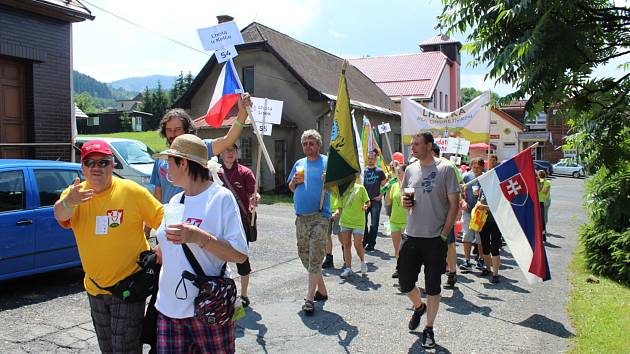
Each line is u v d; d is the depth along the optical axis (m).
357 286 7.05
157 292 3.17
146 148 14.03
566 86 3.62
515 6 3.33
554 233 13.12
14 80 9.62
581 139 4.60
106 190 3.37
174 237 2.70
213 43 5.40
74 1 10.65
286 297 6.47
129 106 145.50
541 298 6.65
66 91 10.43
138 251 3.38
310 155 5.99
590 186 8.41
